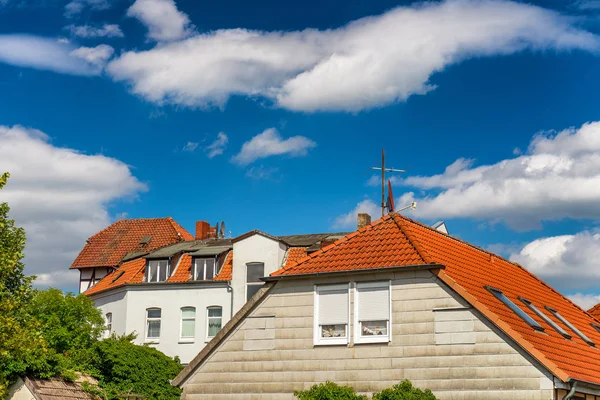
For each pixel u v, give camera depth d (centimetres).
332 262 2528
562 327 2688
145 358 3438
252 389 2534
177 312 4734
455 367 2255
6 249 2488
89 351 3381
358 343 2405
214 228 5991
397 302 2377
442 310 2308
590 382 2194
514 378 2175
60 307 3791
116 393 3231
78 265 6188
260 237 4653
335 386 2272
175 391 3444
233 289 4641
